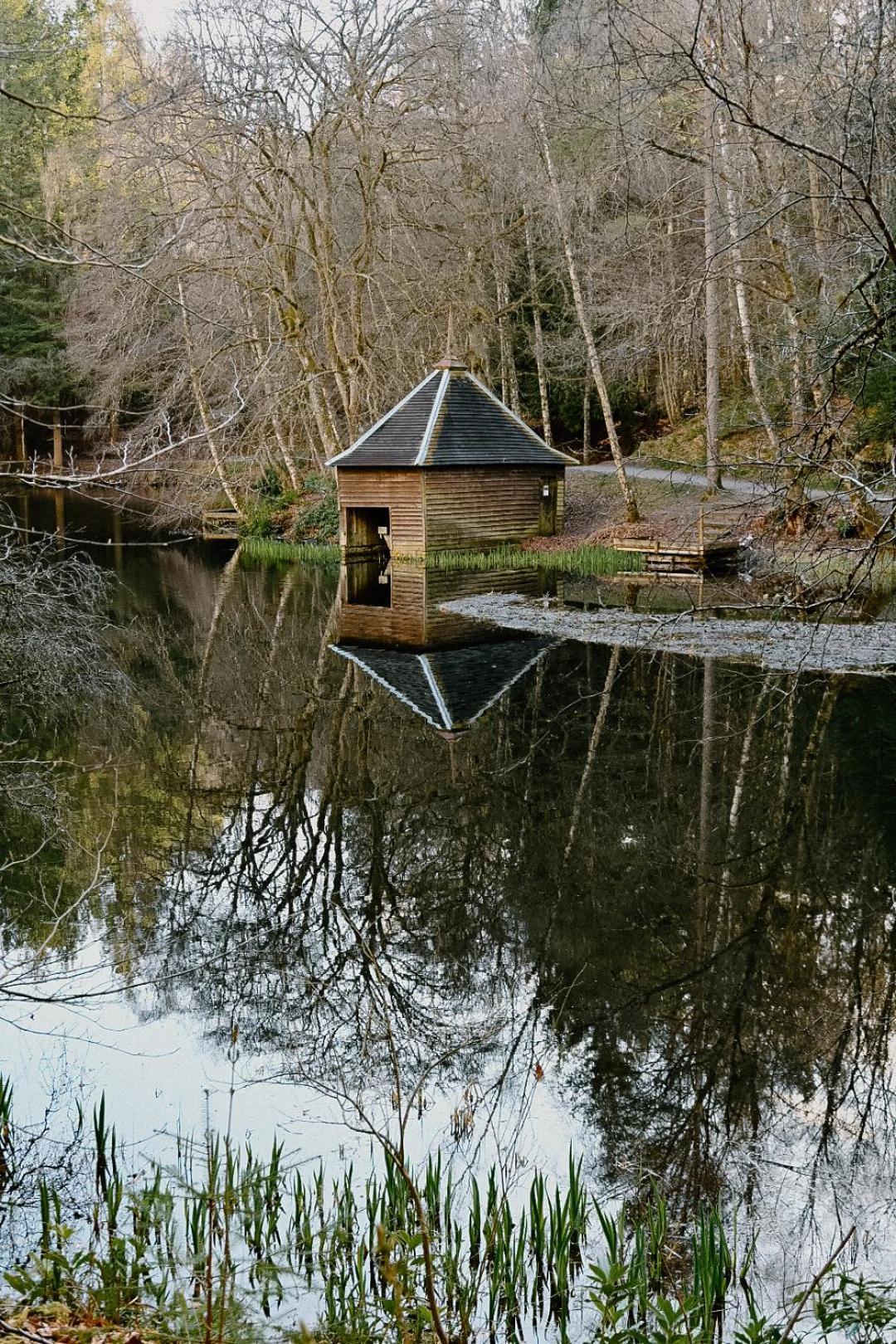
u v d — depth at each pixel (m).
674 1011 7.43
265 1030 7.21
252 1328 3.76
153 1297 4.36
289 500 36.22
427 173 31.92
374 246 32.25
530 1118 6.20
